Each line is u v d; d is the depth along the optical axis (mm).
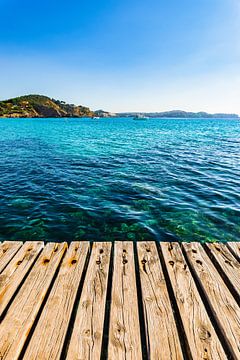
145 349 2129
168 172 14141
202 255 3539
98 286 2875
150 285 2908
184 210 8406
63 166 15750
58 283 2910
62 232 6867
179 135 42219
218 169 15055
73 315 2529
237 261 3371
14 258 3381
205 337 2217
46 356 2004
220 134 45656
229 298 2719
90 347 2090
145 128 65188
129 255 3506
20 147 25328
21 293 2725
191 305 2613
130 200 9367
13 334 2191
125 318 2414
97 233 6836
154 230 7004
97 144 28172
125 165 16109
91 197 9688
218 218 7805
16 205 8766
